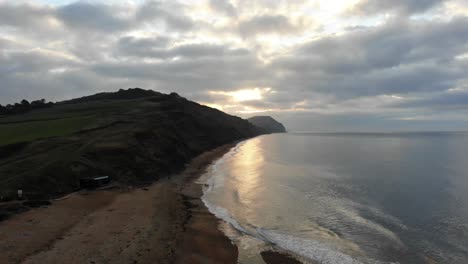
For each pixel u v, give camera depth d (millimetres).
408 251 25156
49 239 24312
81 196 37125
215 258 23875
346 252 25031
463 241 27094
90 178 40812
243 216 33844
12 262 20484
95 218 29797
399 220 32594
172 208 35312
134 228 27688
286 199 41125
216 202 39438
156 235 26625
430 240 27312
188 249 25062
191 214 34156
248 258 24031
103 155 49250
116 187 42344
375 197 42281
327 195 43406
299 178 56438
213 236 28016
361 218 33219
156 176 52125
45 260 20969
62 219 28891
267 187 48500
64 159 44031
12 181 36000
